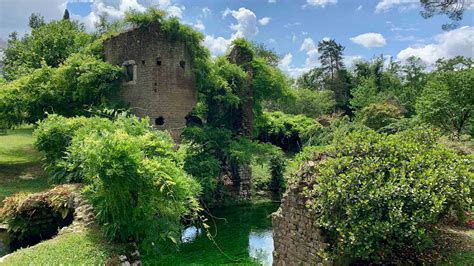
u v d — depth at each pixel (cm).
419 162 779
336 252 738
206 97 2128
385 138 885
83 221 1010
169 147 1125
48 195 1177
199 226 1556
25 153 2402
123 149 899
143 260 1082
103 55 2103
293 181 886
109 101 1984
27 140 2797
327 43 6000
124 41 1998
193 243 1359
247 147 1995
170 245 1101
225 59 2186
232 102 2062
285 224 895
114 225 903
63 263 750
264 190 2169
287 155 2980
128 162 891
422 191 689
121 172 870
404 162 772
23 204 1145
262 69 2308
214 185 1753
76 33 3078
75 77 1955
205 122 2141
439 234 847
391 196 702
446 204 734
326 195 749
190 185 1094
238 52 2281
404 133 966
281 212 915
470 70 2417
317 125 2891
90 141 945
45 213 1179
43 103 2002
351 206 707
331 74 5956
